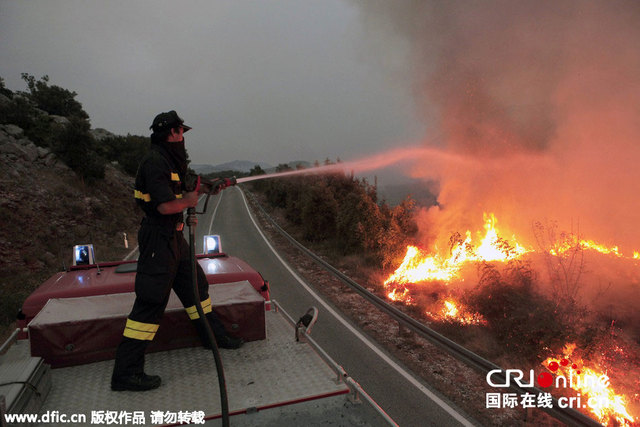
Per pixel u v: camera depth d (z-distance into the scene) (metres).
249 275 3.04
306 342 2.38
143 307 1.94
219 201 42.19
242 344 2.35
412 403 5.41
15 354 2.25
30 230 15.95
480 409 5.27
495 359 6.70
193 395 1.79
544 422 4.98
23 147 23.31
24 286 11.56
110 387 1.86
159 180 1.92
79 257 3.54
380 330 8.19
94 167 25.72
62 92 40.22
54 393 1.81
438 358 6.89
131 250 19.25
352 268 13.92
